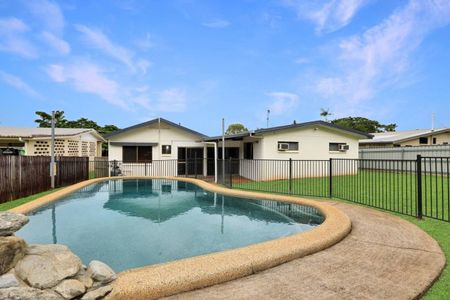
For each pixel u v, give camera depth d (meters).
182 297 2.72
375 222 5.46
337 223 4.98
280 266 3.44
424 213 6.22
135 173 16.20
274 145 13.98
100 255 4.70
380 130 43.25
